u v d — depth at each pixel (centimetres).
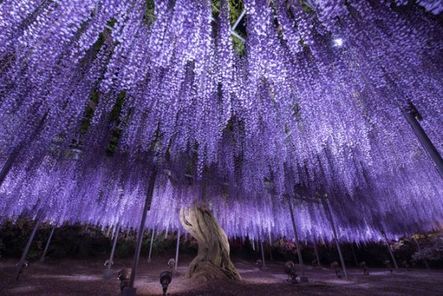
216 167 885
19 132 479
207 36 295
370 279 1004
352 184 1068
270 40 313
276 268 1444
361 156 790
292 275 844
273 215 1196
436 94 416
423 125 580
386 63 370
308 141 600
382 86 383
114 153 802
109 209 984
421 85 402
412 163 952
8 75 384
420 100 432
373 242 2019
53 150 730
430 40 357
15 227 1172
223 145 785
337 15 297
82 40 287
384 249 2000
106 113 704
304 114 492
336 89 431
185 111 532
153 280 803
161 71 434
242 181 866
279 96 470
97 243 1371
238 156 825
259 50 319
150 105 505
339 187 1160
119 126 664
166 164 810
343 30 330
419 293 688
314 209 1377
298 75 406
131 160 768
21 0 255
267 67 328
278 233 1550
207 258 816
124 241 1437
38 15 271
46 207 911
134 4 306
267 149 679
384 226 1598
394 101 428
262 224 1202
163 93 403
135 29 314
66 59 373
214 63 379
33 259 1135
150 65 363
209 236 866
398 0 281
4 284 625
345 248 1973
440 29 351
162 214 1126
